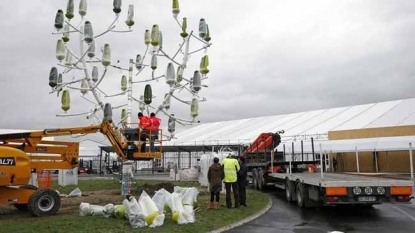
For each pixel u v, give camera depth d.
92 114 20.20
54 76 18.09
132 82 22.28
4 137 11.91
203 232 9.18
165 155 59.31
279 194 18.55
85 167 51.06
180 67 20.39
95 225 9.57
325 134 37.59
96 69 20.77
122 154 15.59
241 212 12.13
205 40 19.95
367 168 36.66
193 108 19.08
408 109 38.56
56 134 12.91
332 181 11.18
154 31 19.33
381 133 33.78
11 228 9.27
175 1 19.70
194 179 27.56
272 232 9.44
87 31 19.06
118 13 19.25
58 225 9.55
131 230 9.13
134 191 18.36
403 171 34.06
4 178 10.63
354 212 12.68
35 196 11.07
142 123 15.98
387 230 9.62
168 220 10.34
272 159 19.53
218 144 44.03
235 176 13.11
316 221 10.98
